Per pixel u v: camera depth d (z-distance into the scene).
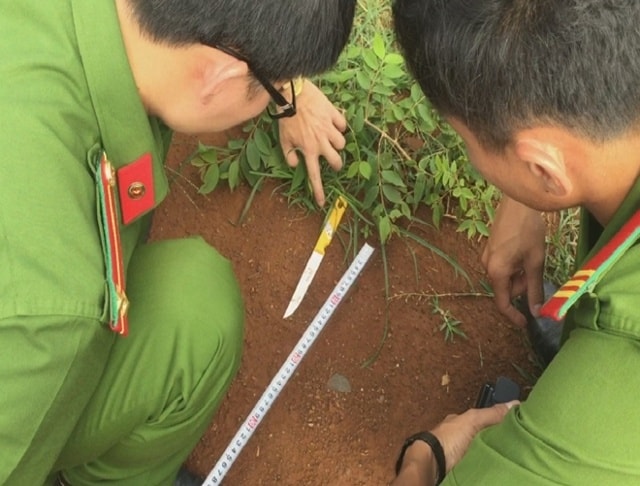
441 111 0.98
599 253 0.99
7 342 0.90
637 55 0.82
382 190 1.68
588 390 0.95
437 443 1.41
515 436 1.03
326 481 1.57
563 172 0.92
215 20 0.94
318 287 1.71
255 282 1.69
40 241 0.91
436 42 0.90
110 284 0.98
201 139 1.75
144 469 1.37
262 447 1.58
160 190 1.18
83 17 0.96
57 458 1.17
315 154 1.62
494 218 1.62
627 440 0.93
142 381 1.23
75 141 0.99
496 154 0.97
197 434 1.38
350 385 1.64
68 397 1.01
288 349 1.65
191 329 1.26
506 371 1.68
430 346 1.69
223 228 1.72
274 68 1.00
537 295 1.54
